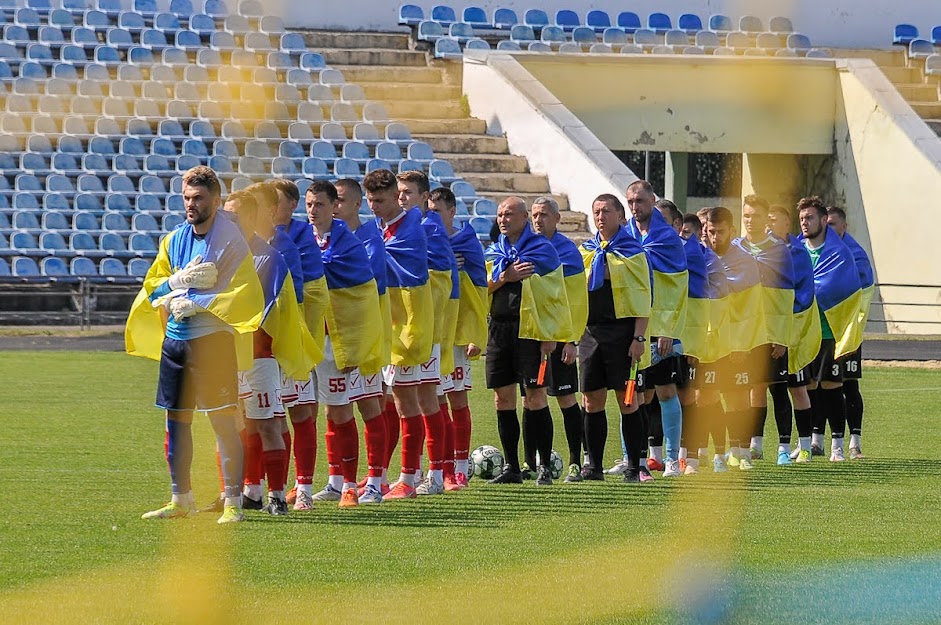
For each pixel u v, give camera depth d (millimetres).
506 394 30500
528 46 102438
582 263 30422
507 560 19312
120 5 99562
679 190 101562
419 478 29750
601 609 15711
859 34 106000
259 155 90125
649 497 27531
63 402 47375
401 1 103375
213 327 22406
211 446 33938
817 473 32375
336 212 26469
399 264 27516
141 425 41062
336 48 101000
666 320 31578
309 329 25000
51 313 76688
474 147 92375
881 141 88688
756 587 17391
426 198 29250
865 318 36719
